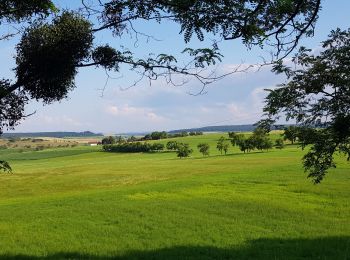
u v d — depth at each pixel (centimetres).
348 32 1433
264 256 1816
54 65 687
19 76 697
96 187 6359
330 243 2005
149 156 15512
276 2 604
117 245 2131
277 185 4256
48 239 2278
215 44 613
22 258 1839
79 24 672
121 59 680
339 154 1503
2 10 661
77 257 1880
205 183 4644
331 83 1398
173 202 3431
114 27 665
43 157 17100
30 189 6425
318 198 3450
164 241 2191
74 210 3184
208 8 595
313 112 1434
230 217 2798
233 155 12488
